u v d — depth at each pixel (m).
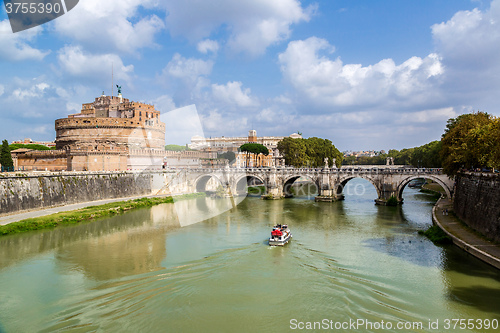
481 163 64.56
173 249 50.25
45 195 80.25
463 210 63.50
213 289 36.25
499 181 47.50
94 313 31.59
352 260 45.62
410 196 119.38
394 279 39.09
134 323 29.77
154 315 31.09
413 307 32.62
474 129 68.12
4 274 41.28
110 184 100.31
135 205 85.81
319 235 59.56
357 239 56.78
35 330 28.80
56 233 61.25
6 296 35.22
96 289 36.69
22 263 45.25
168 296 34.75
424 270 41.75
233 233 59.78
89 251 50.31
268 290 36.06
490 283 37.69
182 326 29.28
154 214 78.25
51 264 44.75
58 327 29.28
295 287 36.84
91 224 68.50
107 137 132.38
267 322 29.94
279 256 46.94
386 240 56.03
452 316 31.03
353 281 38.59
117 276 40.22
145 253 48.69
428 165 133.88
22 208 73.94
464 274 40.22
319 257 46.78
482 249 44.94
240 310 31.80
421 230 62.44
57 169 115.25
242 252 48.56
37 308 32.66
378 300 34.09
